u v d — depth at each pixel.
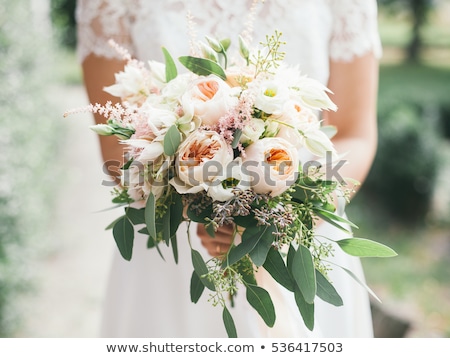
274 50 1.25
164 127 1.21
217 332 1.77
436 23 21.00
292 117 1.22
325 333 1.79
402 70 16.66
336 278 1.79
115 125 1.28
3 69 4.45
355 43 1.69
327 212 1.29
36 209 4.22
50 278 4.25
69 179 6.64
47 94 6.96
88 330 3.54
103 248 4.82
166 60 1.33
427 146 5.43
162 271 1.79
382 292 4.18
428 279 4.39
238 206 1.20
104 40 1.61
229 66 1.36
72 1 15.20
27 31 5.79
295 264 1.20
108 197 6.12
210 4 1.61
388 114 5.97
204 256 1.71
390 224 5.45
